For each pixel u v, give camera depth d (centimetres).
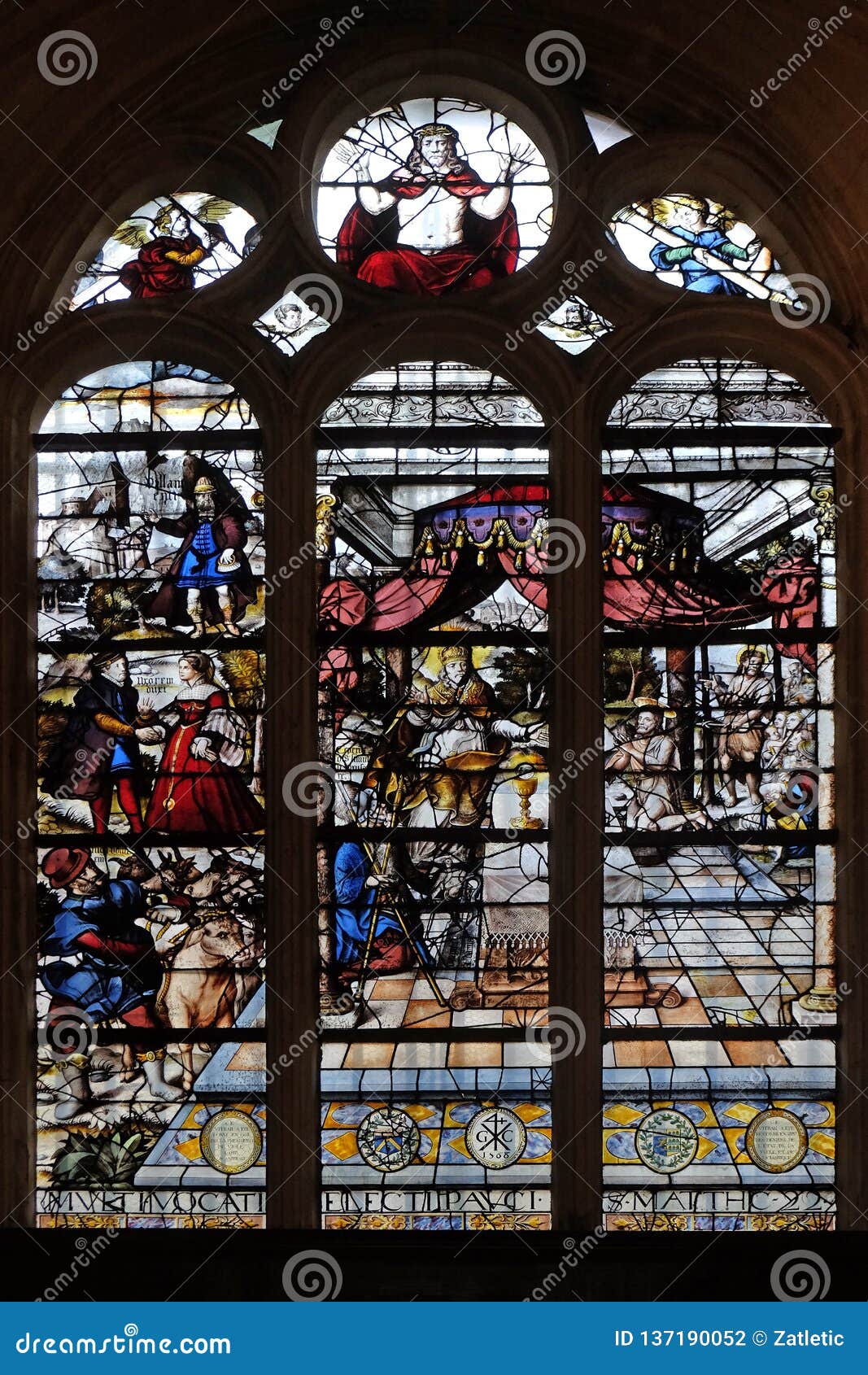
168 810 565
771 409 591
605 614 575
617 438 589
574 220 582
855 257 570
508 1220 529
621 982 552
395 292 584
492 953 554
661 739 567
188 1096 544
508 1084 543
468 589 580
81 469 588
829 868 558
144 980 553
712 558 580
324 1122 540
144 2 561
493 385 593
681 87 598
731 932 555
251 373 566
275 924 527
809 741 567
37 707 568
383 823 562
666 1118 539
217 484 588
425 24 598
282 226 586
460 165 621
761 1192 532
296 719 541
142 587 581
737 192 605
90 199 585
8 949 530
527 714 570
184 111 597
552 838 538
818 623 575
